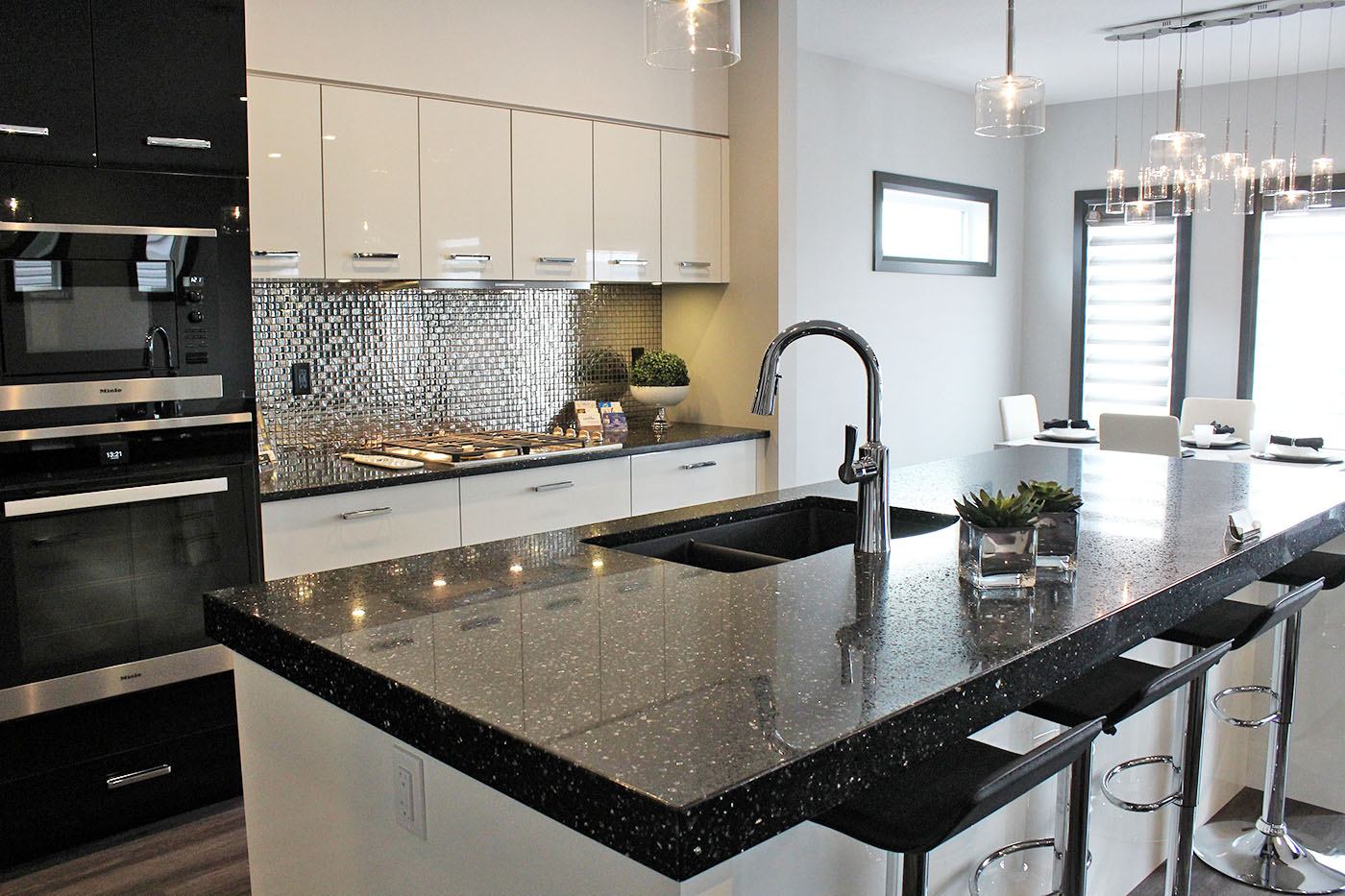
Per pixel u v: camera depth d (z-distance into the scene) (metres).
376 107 3.46
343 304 3.90
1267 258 6.16
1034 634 1.49
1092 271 6.87
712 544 2.53
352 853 1.59
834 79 5.59
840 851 1.56
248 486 3.04
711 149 4.57
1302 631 3.01
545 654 1.41
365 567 1.97
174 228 2.86
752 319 4.64
